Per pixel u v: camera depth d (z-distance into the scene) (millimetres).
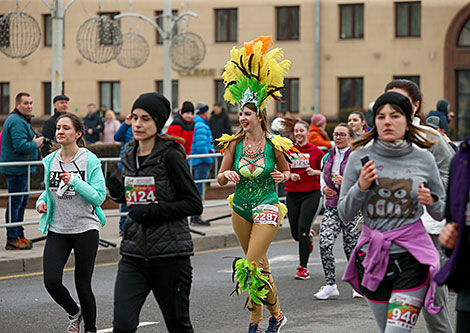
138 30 40625
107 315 8531
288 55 39594
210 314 8641
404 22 38531
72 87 41531
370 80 38781
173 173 5629
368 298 5375
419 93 6141
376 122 5285
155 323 8188
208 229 14656
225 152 7863
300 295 9688
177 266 5656
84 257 7117
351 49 38969
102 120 28859
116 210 16312
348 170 5422
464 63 37781
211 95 40219
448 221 4906
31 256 11586
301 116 39500
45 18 41438
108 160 14250
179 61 36531
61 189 7082
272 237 7547
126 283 5652
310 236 10703
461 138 38312
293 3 39438
